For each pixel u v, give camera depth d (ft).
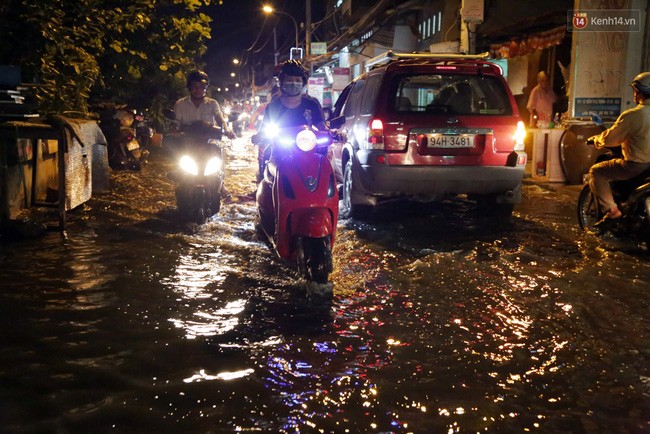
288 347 12.98
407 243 22.77
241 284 17.42
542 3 61.52
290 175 16.93
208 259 20.04
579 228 25.67
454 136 25.36
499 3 62.03
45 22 30.89
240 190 37.50
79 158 26.76
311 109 19.97
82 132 26.73
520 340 13.58
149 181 39.65
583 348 13.16
